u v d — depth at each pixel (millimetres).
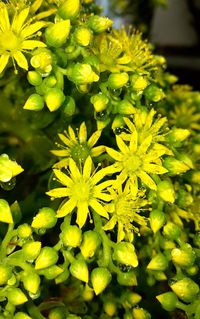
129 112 87
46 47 84
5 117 98
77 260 80
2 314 79
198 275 91
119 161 85
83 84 84
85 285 88
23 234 78
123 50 97
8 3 95
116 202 84
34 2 94
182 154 92
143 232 90
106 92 88
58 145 88
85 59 85
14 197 99
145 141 86
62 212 80
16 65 92
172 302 86
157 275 88
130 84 90
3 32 86
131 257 80
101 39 99
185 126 111
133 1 165
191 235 91
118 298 90
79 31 84
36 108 84
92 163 87
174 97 115
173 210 90
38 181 99
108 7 167
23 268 78
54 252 78
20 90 97
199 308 85
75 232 78
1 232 89
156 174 85
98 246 81
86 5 107
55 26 82
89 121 95
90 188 83
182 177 95
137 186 84
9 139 101
